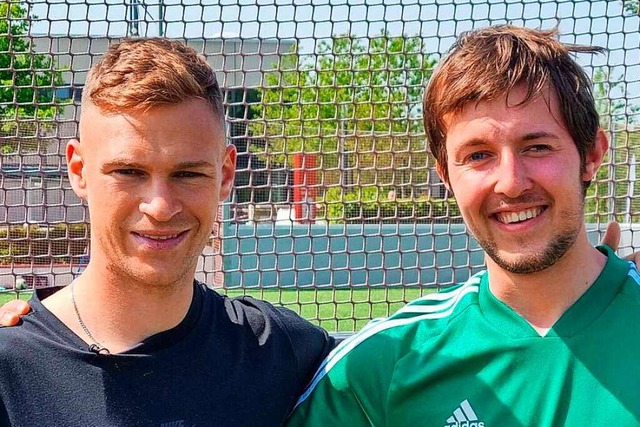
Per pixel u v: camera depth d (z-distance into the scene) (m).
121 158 1.69
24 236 3.61
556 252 1.71
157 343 1.79
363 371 1.89
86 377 1.72
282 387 1.91
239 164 4.05
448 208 3.99
